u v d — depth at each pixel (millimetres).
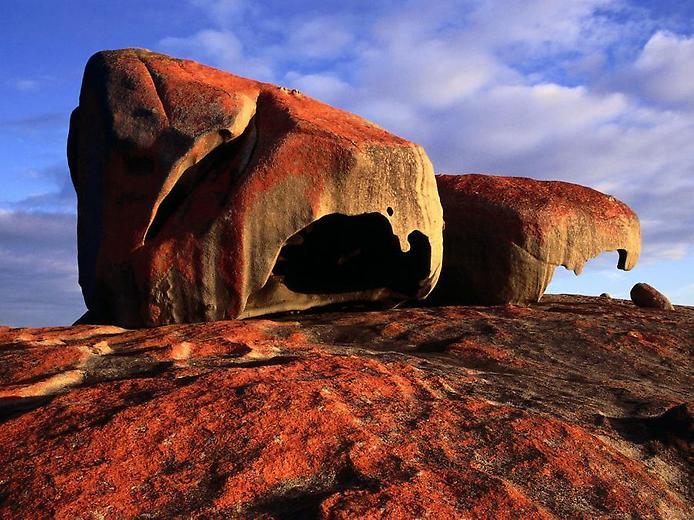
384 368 6707
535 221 13750
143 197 10258
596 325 11039
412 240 12055
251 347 7609
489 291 13898
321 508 3879
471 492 4320
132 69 11227
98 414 4988
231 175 10539
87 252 11016
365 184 10656
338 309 12648
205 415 4953
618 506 4711
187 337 8242
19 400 5641
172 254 10078
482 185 14875
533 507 4250
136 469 4297
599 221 14492
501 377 7918
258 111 11461
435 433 5301
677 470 5836
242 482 4195
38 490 4004
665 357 9875
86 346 7238
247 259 10172
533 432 5566
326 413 5113
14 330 8898
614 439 6098
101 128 10906
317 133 10594
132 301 10234
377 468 4527
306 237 12336
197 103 10727
